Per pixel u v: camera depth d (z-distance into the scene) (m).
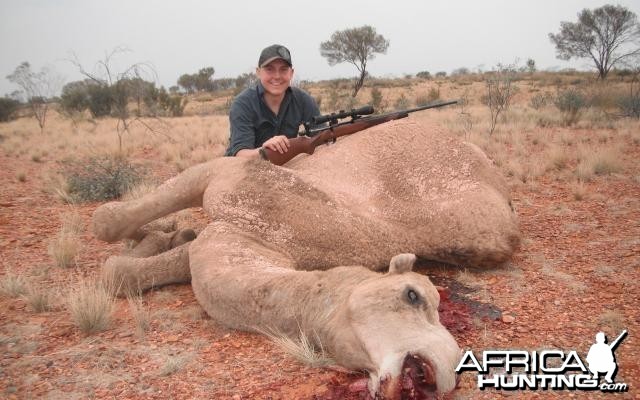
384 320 2.57
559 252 5.77
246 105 6.33
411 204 5.14
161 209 5.16
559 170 10.77
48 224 7.48
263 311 3.33
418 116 23.73
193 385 3.17
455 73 93.00
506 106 23.64
